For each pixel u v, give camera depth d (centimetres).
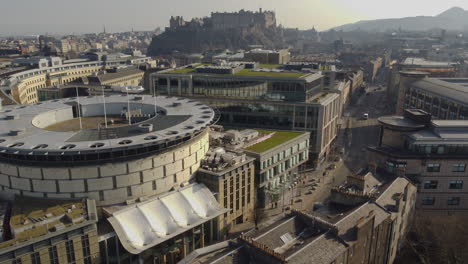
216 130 13825
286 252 6356
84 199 8525
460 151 10894
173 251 8931
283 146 12750
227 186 10375
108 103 12775
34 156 8381
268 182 12338
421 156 10712
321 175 15288
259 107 16325
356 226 6756
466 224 9888
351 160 17075
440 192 11031
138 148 8825
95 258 7931
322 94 18038
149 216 8781
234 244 6612
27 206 8281
